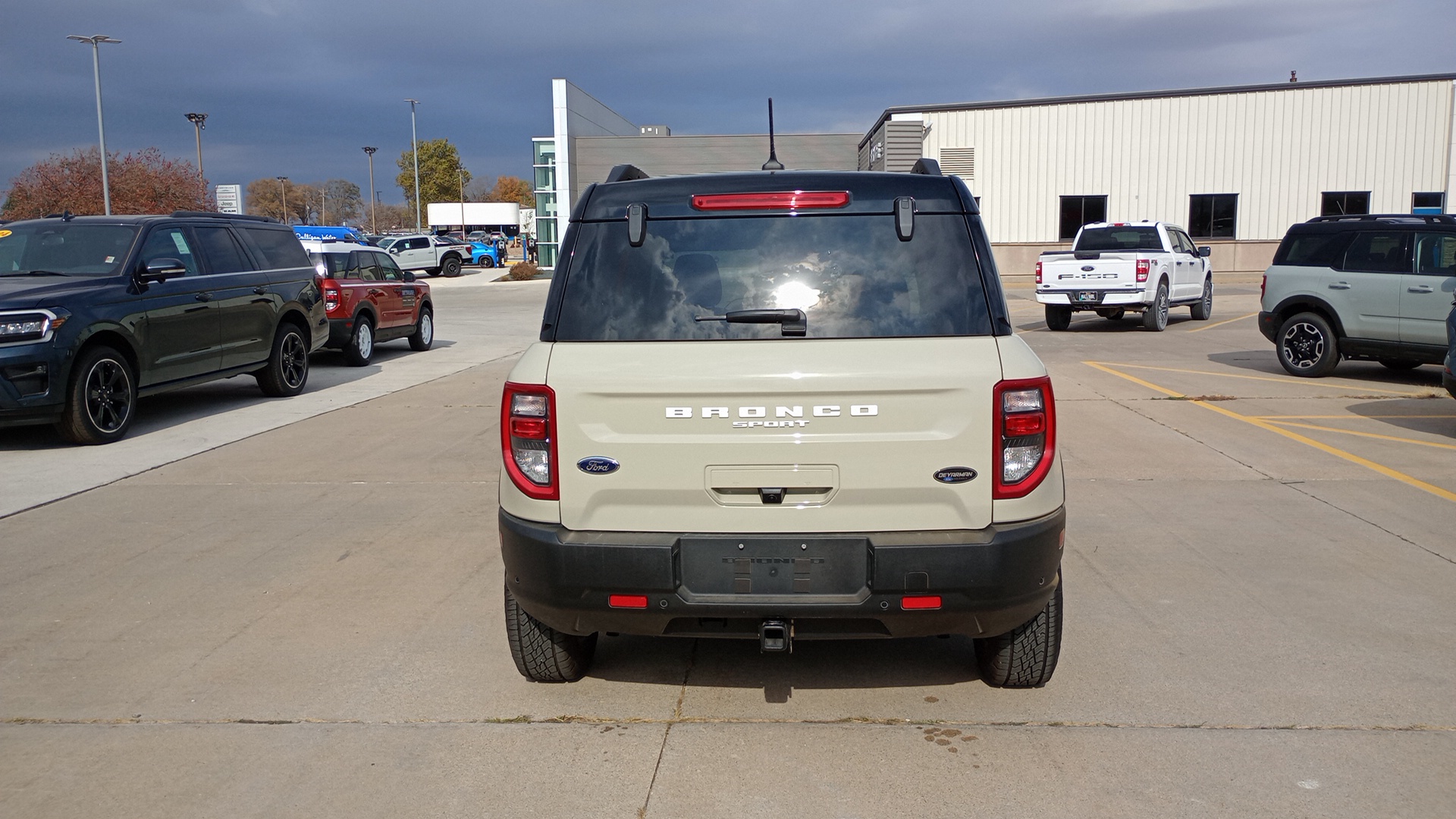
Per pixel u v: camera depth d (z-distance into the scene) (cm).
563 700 383
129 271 923
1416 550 554
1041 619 363
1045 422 325
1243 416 955
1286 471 738
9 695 390
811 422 320
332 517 641
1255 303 2497
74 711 376
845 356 321
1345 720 356
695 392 320
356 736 355
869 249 336
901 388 318
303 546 580
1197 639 432
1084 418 949
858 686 391
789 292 332
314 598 495
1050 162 3322
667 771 329
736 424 321
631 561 323
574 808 308
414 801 312
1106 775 321
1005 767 327
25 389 813
